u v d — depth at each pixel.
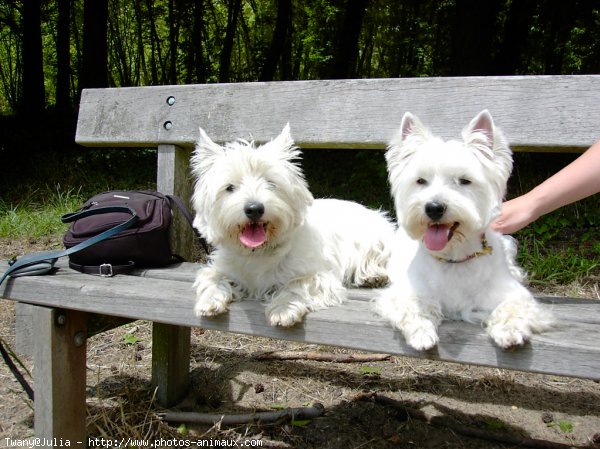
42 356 0.93
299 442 1.06
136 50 6.87
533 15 4.28
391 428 1.09
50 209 2.70
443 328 0.72
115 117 1.32
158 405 1.20
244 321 0.82
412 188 0.91
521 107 1.04
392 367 1.35
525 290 0.85
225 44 5.67
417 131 0.94
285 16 5.25
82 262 1.01
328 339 0.77
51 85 7.73
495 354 0.68
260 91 1.21
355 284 1.16
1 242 2.32
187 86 1.27
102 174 3.54
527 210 0.88
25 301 0.94
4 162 3.78
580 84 1.00
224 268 0.99
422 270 0.86
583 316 0.79
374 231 1.21
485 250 0.83
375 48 6.47
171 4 5.74
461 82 1.08
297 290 0.88
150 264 1.06
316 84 1.17
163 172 1.28
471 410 1.15
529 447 1.02
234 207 0.94
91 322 1.00
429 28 5.54
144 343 1.49
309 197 1.05
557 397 1.19
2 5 5.88
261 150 1.02
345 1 5.32
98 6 4.71
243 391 1.26
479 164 0.88
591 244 2.06
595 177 0.86
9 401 1.21
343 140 1.14
